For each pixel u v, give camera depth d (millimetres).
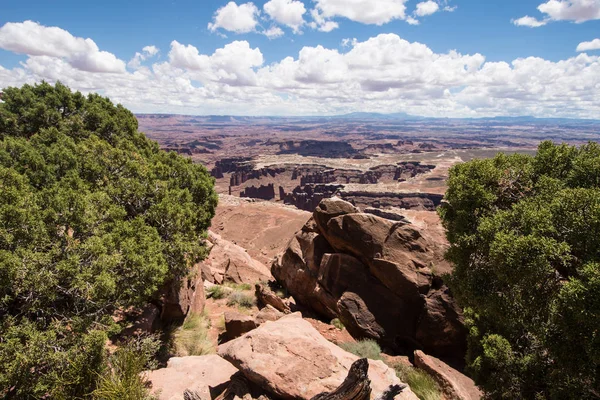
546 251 8695
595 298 7465
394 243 19859
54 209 10977
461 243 12273
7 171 11578
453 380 14000
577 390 9266
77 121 23516
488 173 12266
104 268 10422
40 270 9375
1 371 8398
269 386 8234
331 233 21359
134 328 14719
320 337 11062
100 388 8508
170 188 19078
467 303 13617
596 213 8336
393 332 18516
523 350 12539
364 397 6184
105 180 15656
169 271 14844
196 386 9258
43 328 9500
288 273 24219
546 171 12266
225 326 18047
